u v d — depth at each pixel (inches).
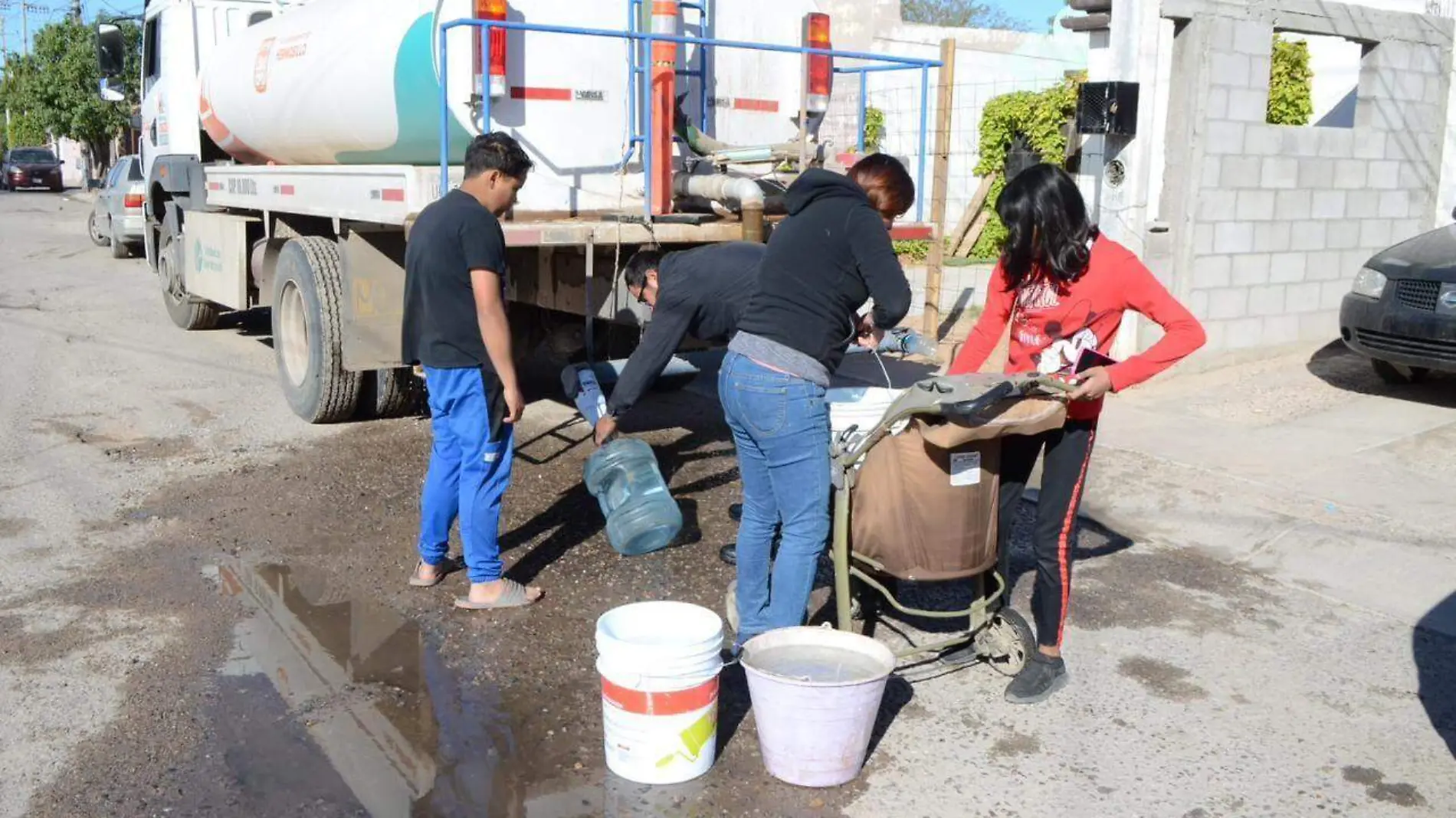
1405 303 279.9
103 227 747.4
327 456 263.6
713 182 232.1
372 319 269.0
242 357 381.7
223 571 197.0
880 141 627.8
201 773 134.7
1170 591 190.2
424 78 225.6
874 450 142.4
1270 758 138.8
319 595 187.3
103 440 276.4
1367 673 161.0
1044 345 146.9
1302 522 208.8
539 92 231.5
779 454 145.9
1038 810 128.2
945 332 390.0
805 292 143.5
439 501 183.8
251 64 312.8
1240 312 321.7
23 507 227.6
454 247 168.6
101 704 150.6
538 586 191.6
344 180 260.7
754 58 267.3
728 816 126.9
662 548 207.9
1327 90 489.4
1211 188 305.7
